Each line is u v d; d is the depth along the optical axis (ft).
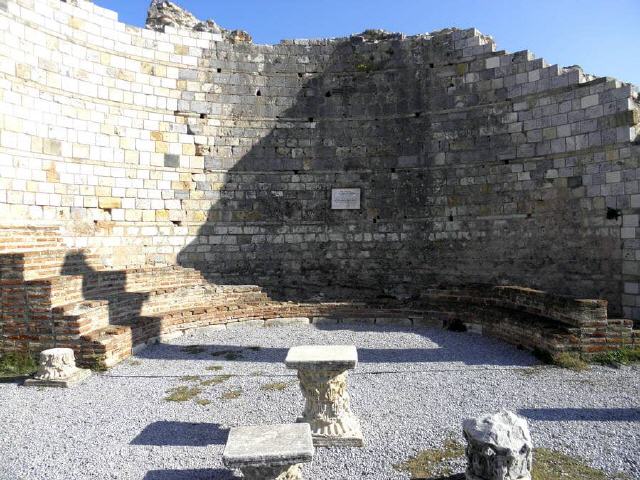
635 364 32.89
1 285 34.24
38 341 33.99
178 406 27.14
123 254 52.75
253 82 59.36
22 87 45.34
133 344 38.24
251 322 49.03
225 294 50.93
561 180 49.03
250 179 58.75
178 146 56.54
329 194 59.26
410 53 58.29
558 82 49.11
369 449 21.74
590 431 22.98
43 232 43.86
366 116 59.26
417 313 49.16
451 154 56.24
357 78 59.52
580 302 34.24
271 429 18.56
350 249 58.90
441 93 56.85
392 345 40.78
